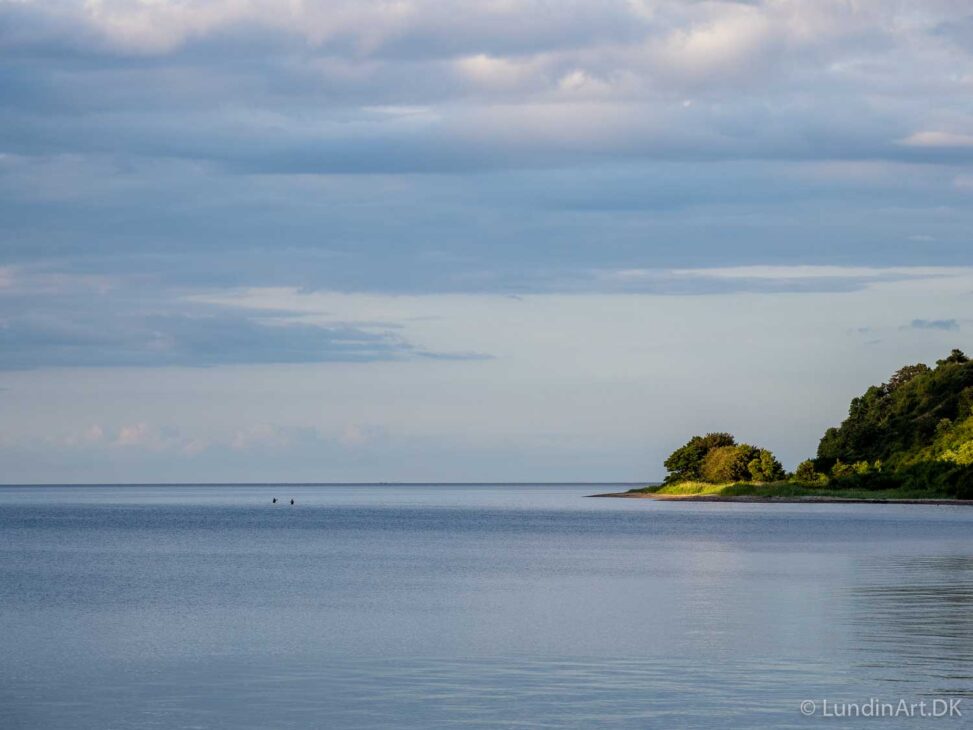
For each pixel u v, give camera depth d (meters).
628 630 54.34
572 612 62.12
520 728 35.62
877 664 44.28
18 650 50.53
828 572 85.69
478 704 38.62
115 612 64.75
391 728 35.84
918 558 100.38
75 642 52.81
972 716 36.28
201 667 45.91
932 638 50.28
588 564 99.38
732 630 53.62
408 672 44.28
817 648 47.94
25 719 37.50
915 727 35.09
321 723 36.53
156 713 38.06
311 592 75.81
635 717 36.59
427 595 72.94
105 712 38.28
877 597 66.75
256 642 52.28
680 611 61.59
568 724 35.94
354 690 41.03
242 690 41.31
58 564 105.00
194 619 61.16
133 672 44.91
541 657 47.06
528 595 72.12
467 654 48.16
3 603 69.94
